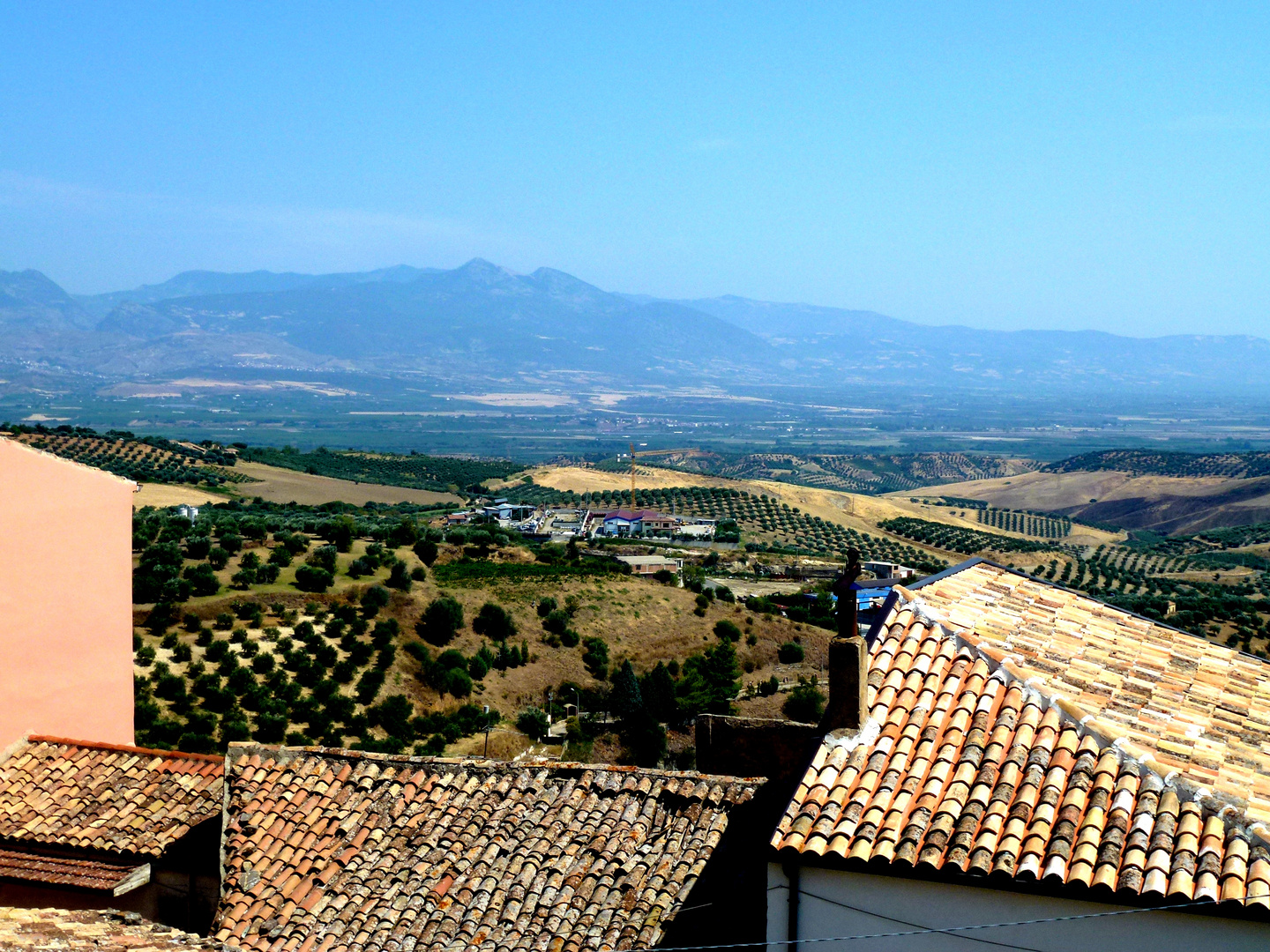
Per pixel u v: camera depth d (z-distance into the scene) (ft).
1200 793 40.24
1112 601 301.43
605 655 266.98
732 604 327.88
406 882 50.11
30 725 65.51
